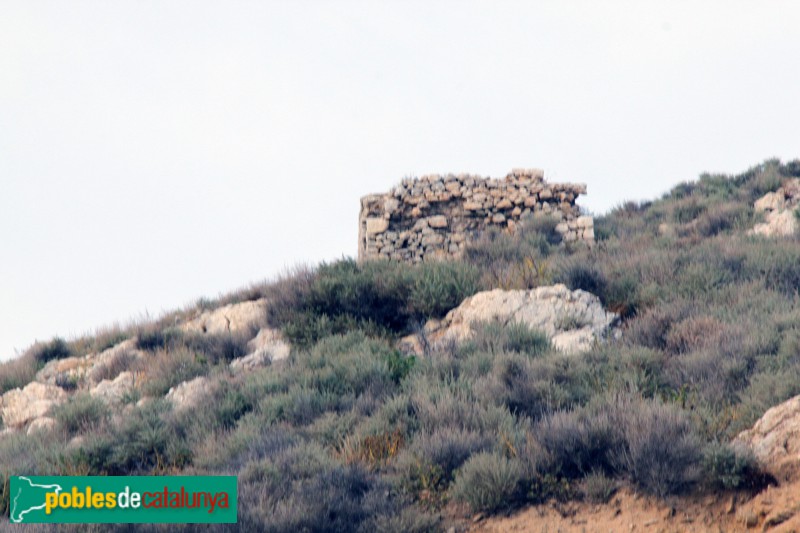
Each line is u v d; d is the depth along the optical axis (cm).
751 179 11688
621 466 3638
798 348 4562
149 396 6184
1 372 7806
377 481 3759
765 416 3716
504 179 9444
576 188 9519
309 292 7169
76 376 7300
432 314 6725
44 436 5506
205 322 7944
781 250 7250
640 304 6384
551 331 6031
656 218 11044
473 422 4219
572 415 4022
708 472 3472
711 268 6700
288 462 3941
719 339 5006
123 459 4597
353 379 5212
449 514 3581
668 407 3941
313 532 3369
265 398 5047
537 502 3581
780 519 3195
